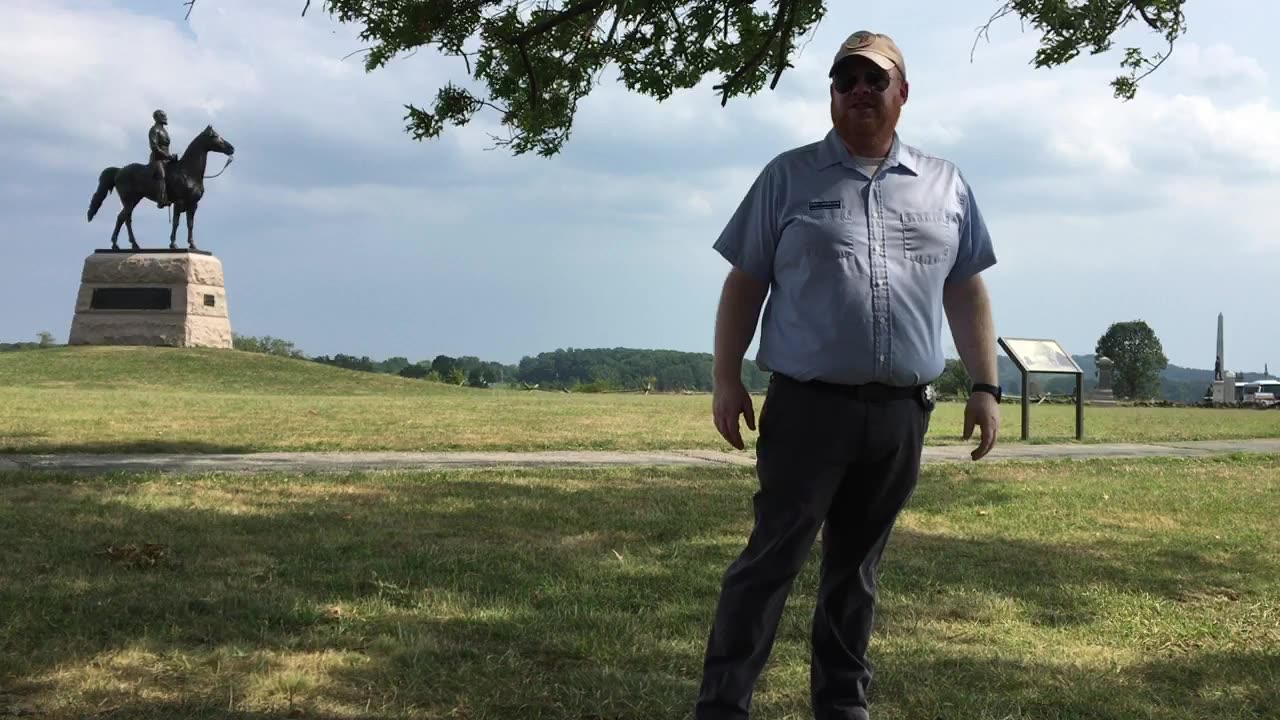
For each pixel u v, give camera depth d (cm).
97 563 509
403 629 405
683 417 2047
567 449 1264
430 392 3694
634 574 516
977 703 341
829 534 303
